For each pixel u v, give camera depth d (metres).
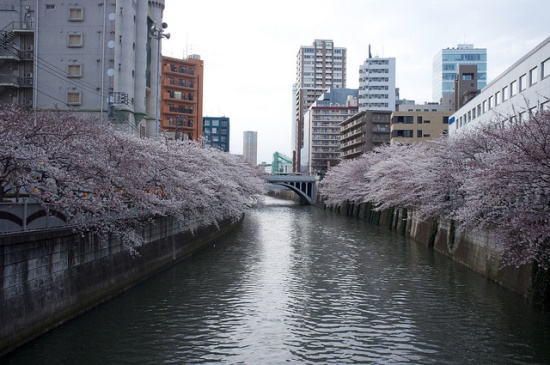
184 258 31.31
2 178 14.34
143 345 15.47
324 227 53.97
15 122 16.55
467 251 29.52
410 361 14.70
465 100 79.56
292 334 16.92
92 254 18.72
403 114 83.88
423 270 28.30
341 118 149.50
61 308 16.42
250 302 20.84
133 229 21.30
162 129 72.50
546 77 28.23
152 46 50.84
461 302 21.11
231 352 15.16
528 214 18.08
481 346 15.91
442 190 32.38
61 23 44.34
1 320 13.14
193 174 31.61
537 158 17.20
